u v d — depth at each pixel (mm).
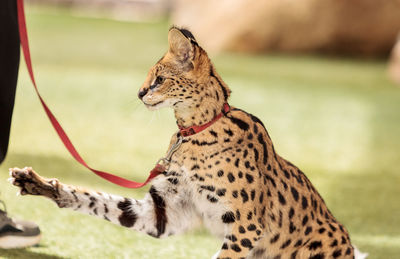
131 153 7711
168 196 3969
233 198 3773
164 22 23188
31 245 4312
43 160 6895
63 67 13211
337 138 9258
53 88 11094
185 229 4070
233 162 3779
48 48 15664
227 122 3836
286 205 3961
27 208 5156
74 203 3850
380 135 9570
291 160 8000
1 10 3873
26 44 3836
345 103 11695
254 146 3875
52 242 4520
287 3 16688
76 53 15180
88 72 12836
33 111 9367
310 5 16719
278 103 11266
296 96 11977
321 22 16828
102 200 3910
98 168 6926
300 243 4039
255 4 16797
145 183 3910
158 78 3824
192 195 3900
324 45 17016
